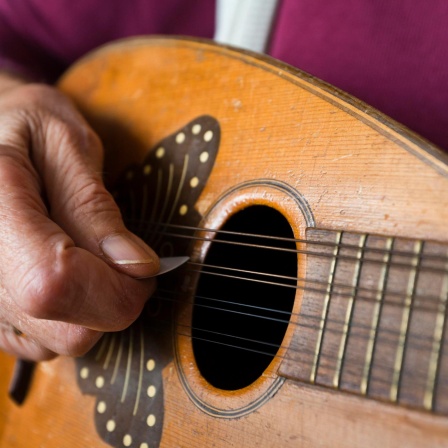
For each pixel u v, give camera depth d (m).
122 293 0.53
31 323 0.57
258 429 0.48
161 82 0.70
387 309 0.43
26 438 0.68
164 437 0.55
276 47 0.81
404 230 0.45
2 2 0.98
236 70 0.63
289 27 0.79
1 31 0.99
